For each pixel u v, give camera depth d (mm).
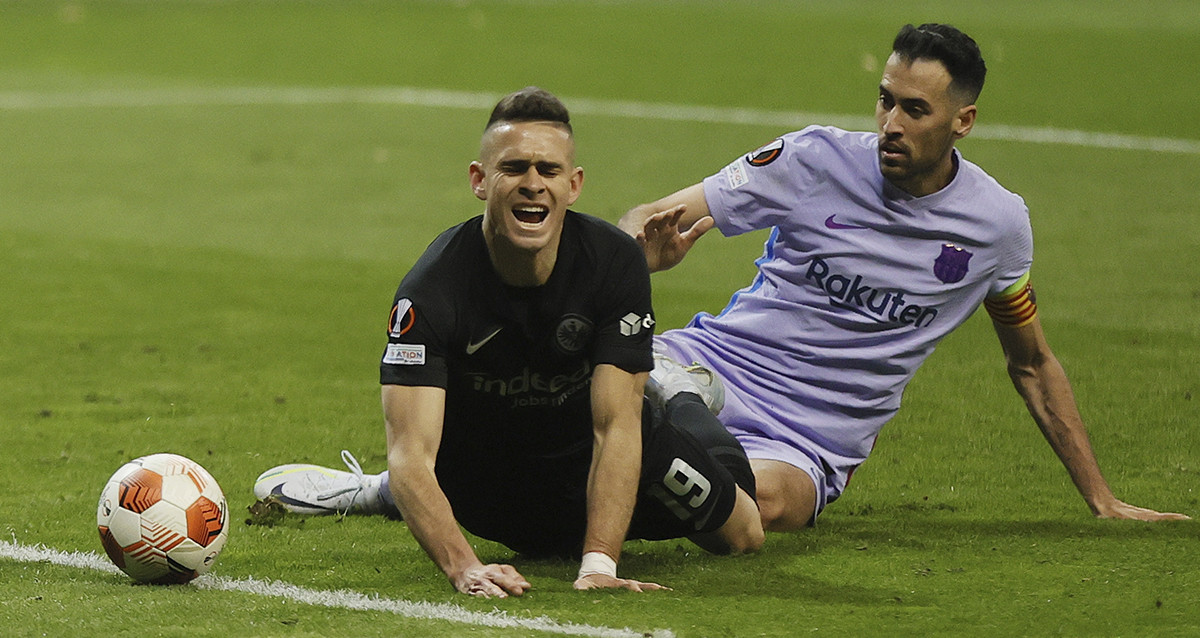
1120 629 12742
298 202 45812
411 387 13836
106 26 91688
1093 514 17578
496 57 77438
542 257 13750
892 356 17844
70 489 19297
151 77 73812
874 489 19453
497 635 12477
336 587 14477
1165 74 68188
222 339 29922
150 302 33438
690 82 68500
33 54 82250
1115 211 41688
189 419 23562
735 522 15789
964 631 12703
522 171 13391
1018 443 21828
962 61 16438
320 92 67688
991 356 27875
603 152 52375
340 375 26906
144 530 14305
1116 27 86875
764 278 18625
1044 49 76750
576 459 15141
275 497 18062
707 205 17953
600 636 12469
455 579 13844
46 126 60125
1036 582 14422
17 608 13562
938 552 15875
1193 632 12602
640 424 14359
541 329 14055
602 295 14070
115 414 23891
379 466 20719
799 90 65938
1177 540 16094
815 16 93500
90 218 43750
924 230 17406
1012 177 46750
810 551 16094
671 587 14328
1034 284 33594
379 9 97625
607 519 14094
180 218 43719
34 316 31938
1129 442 21531
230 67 76812
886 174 17016
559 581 14617
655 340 18625
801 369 18062
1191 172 47000
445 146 54469
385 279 36031
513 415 14648
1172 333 28969
